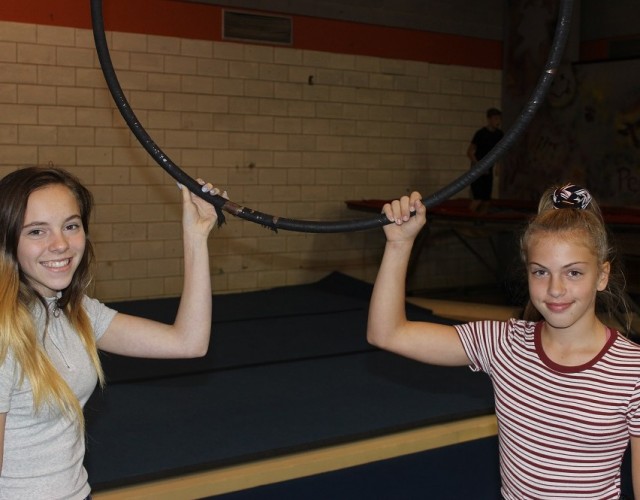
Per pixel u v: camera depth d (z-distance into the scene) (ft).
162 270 20.83
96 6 6.13
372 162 23.98
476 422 11.19
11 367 4.74
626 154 23.63
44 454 4.90
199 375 13.46
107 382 12.96
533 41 25.46
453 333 5.61
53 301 5.25
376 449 10.16
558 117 25.46
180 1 20.38
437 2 24.76
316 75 22.65
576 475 4.93
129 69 19.86
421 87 24.72
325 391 12.56
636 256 16.51
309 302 20.51
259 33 21.59
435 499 10.40
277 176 22.31
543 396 5.03
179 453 9.70
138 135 5.98
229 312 19.08
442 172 25.45
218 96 21.15
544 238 5.05
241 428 10.68
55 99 19.06
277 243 22.53
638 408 4.79
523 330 5.33
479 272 26.30
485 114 26.23
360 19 23.27
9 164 18.71
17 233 4.97
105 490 8.78
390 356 14.88
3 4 18.34
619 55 24.89
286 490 9.40
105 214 19.92
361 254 24.02
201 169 21.07
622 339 5.09
